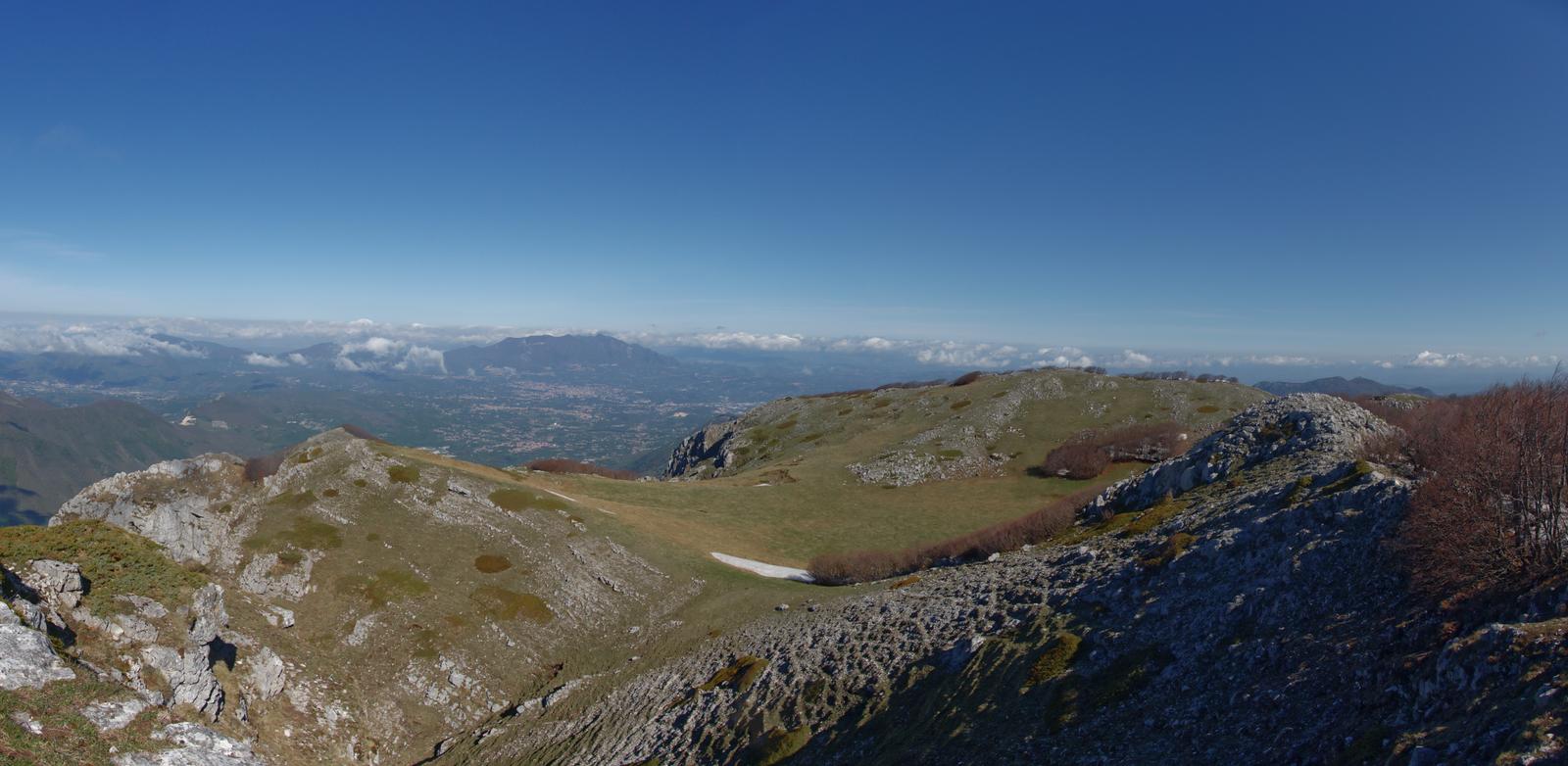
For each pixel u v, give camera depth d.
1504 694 17.52
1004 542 61.09
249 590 54.84
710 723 39.62
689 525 88.06
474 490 74.31
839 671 39.12
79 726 27.28
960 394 155.00
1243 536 34.62
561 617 61.91
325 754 42.47
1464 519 25.00
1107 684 28.53
